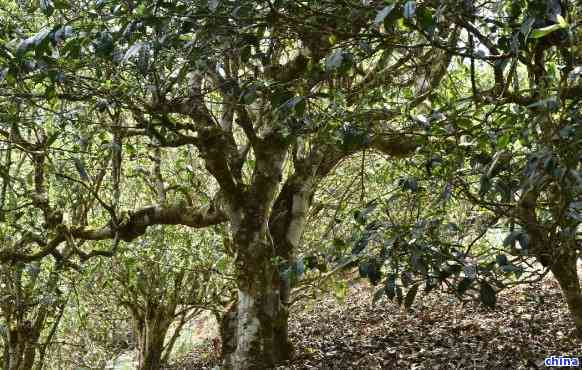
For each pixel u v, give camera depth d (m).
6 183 7.25
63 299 9.41
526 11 2.63
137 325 11.26
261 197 7.36
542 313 8.73
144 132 6.30
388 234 3.04
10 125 5.40
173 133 6.47
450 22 3.25
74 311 11.48
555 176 2.46
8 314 9.33
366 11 2.99
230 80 4.62
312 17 3.34
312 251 3.45
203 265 9.95
